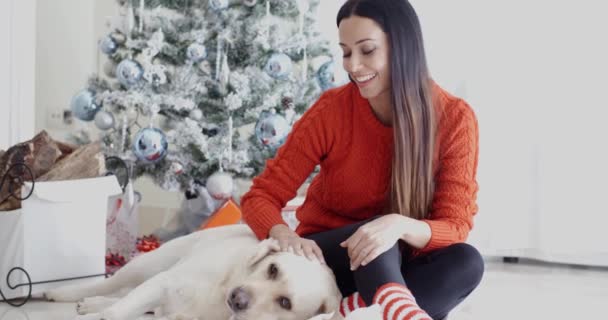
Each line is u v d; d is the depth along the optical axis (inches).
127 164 149.5
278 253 72.7
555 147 151.3
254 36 148.6
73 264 105.6
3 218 101.3
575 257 153.1
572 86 149.3
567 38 148.7
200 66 152.2
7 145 150.3
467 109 79.4
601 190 149.4
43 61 190.4
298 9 148.4
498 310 111.2
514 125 153.9
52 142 108.9
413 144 75.4
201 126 150.1
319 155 82.2
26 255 101.3
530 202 154.9
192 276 77.8
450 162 78.4
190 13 153.1
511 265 155.9
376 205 81.6
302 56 154.7
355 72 74.7
